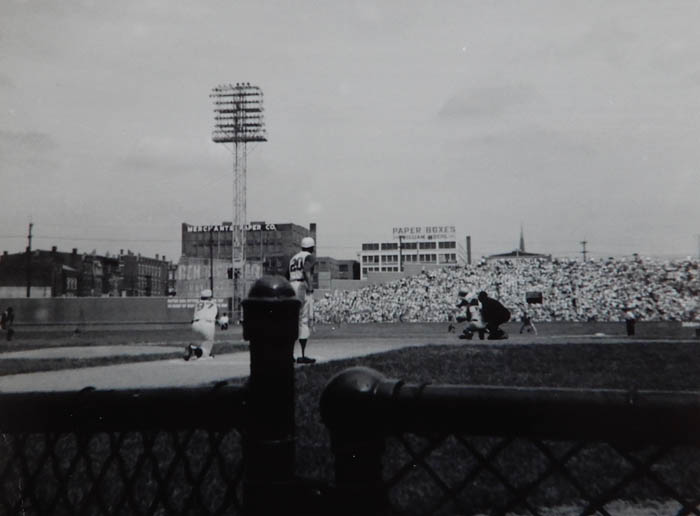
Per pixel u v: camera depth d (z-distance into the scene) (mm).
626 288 65438
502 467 4492
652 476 1586
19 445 2359
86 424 2059
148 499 4004
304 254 12461
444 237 146000
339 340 27438
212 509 3691
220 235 132875
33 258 98875
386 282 82438
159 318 63156
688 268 67812
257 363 1825
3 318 35062
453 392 1637
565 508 3738
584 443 1638
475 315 25469
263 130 61688
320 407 1732
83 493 4082
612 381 9703
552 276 71250
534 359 13438
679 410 1448
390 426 1693
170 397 1973
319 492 1747
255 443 1806
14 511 2367
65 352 20250
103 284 122375
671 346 17984
